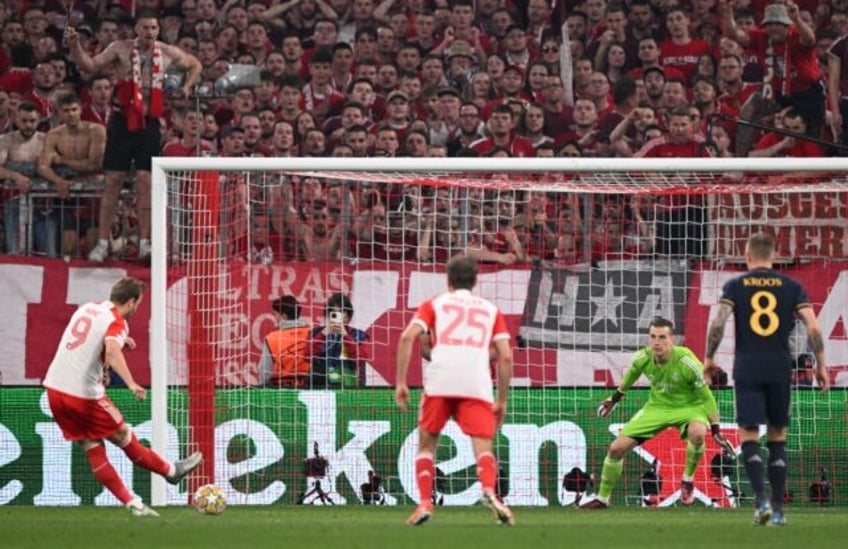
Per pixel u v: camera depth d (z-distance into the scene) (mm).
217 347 44188
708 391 40219
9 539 26328
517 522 31875
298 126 55281
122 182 51812
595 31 57875
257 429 42812
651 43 57188
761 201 46781
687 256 46656
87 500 42875
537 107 55406
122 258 50969
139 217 51469
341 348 43469
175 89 54531
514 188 44844
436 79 57375
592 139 55719
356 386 44000
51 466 42906
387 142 54469
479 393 28031
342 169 40500
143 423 43562
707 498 43031
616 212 47875
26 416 43062
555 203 48094
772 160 40125
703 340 45500
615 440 41031
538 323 45531
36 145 52906
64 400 32875
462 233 48625
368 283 45281
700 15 58344
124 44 55906
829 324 45594
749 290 29953
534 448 43562
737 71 56938
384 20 58969
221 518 33406
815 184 45750
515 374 45312
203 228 42594
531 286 45781
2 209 50938
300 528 29094
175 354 46094
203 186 42750
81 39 58281
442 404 28203
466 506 41312
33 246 51156
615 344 45406
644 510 39344
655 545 24828
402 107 55750
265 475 42594
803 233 46562
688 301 45625
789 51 56594
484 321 28359
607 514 36594
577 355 45469
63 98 52250
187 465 34719
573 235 47594
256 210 48500
